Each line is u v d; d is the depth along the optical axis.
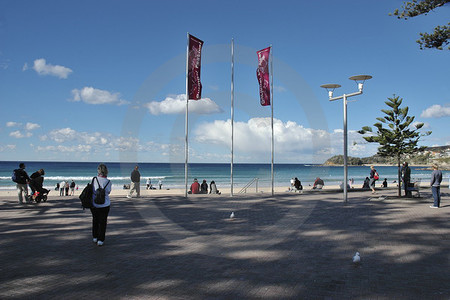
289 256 5.57
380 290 4.01
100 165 6.40
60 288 4.00
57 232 7.43
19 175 12.38
